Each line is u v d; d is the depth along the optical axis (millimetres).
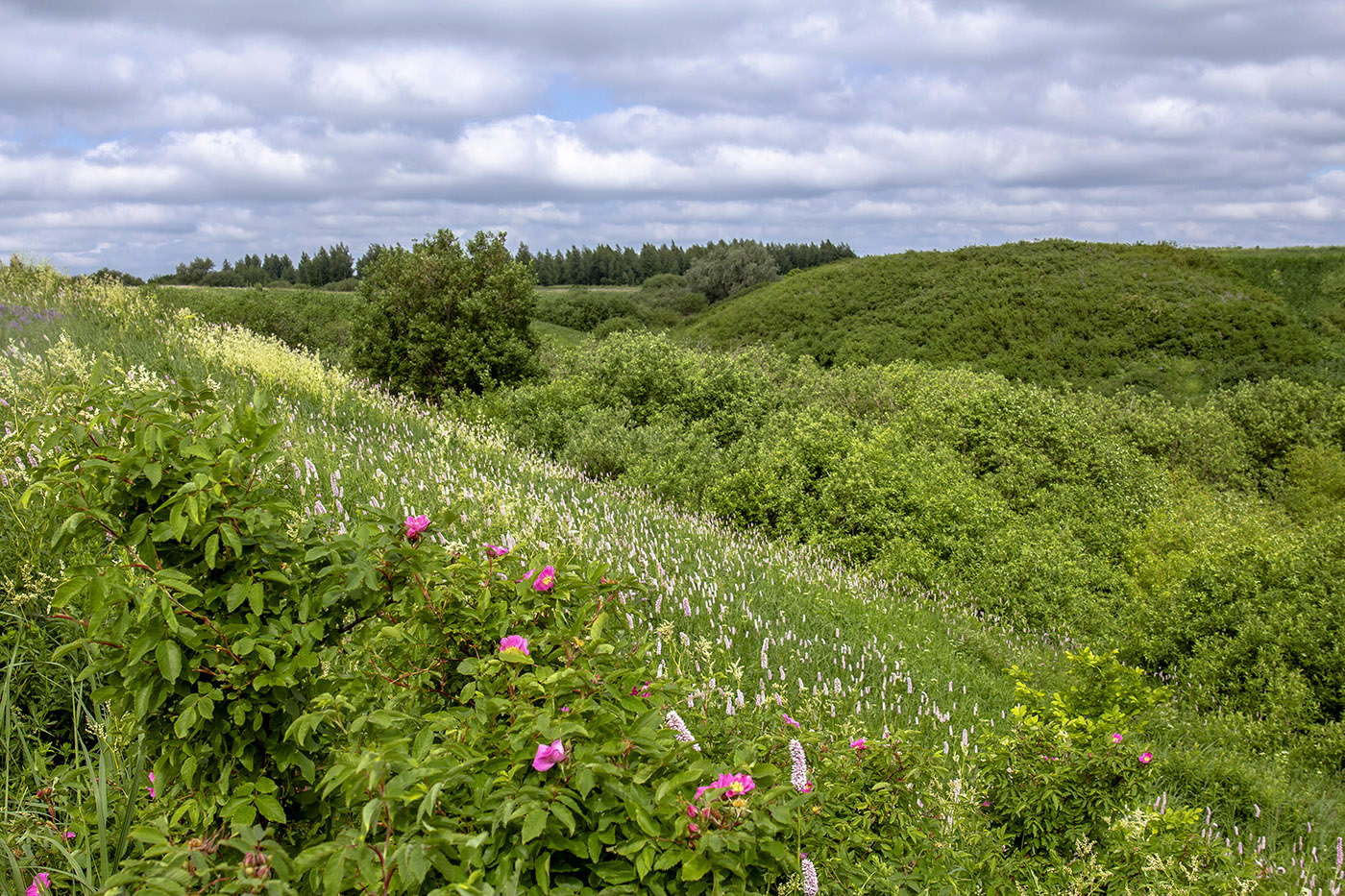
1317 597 7652
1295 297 38062
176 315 12945
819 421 14391
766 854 1965
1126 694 4613
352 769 1736
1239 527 11227
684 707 3178
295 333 20719
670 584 6281
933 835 2977
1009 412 15734
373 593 2439
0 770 2852
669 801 1836
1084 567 11219
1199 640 7992
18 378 5945
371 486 6816
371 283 16859
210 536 2203
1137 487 14570
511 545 5059
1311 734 6559
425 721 2180
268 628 2205
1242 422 19562
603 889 1744
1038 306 40094
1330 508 15445
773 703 3914
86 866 2352
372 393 13000
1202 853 3303
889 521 11242
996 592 9930
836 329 45125
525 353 16500
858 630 7402
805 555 10047
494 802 1808
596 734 2008
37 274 13539
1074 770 3518
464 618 2490
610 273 121875
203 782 2250
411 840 1616
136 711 2092
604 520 8383
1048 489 14211
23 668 3152
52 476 2186
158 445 2170
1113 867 3195
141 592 2096
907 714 5535
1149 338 34969
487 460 9891
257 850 1641
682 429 14211
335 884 1523
